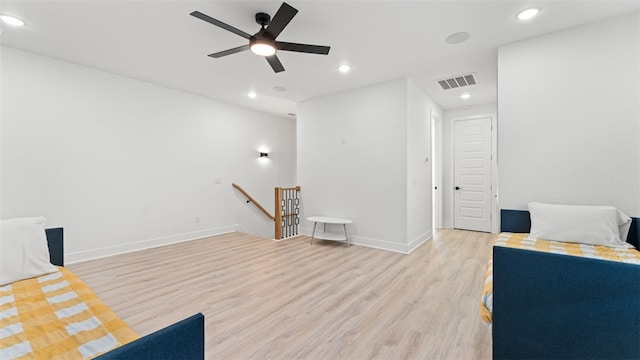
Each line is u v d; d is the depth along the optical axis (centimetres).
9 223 206
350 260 370
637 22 241
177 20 259
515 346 146
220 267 341
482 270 331
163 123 452
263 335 198
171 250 418
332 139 489
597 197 258
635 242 239
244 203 586
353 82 430
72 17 254
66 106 353
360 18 254
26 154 324
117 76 400
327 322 215
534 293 142
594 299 129
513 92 296
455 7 237
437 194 592
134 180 418
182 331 91
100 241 382
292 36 288
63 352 116
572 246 228
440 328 207
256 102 550
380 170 432
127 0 229
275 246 443
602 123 255
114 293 266
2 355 112
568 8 237
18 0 227
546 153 280
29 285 186
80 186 365
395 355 176
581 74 264
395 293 267
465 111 575
